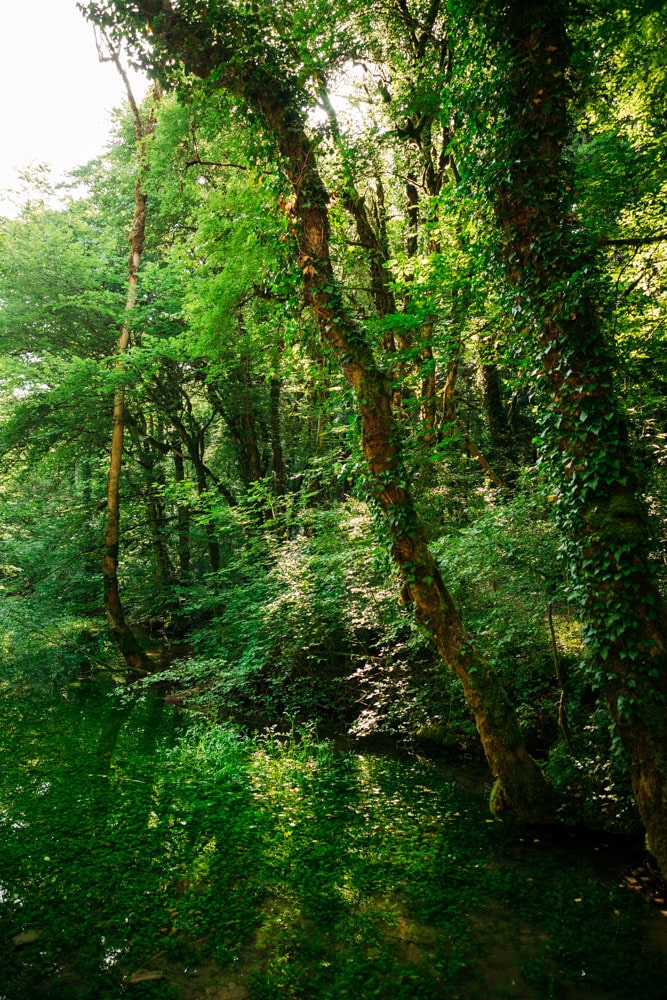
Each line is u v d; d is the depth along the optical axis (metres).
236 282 11.70
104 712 11.09
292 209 7.02
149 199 17.11
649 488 6.33
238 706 11.15
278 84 6.90
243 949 4.06
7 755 8.19
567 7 5.60
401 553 6.54
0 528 16.86
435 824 6.09
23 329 15.00
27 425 15.21
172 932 4.23
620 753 4.88
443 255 8.33
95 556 16.16
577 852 5.53
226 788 6.99
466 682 6.33
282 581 11.88
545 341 5.41
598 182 7.29
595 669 5.04
